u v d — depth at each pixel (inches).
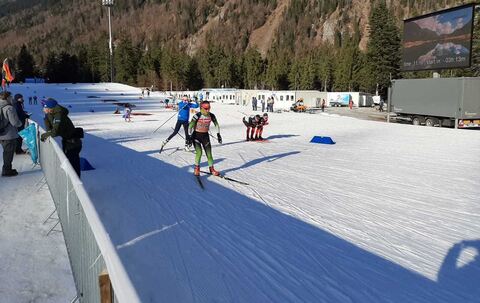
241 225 218.5
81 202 110.3
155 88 4084.6
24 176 319.3
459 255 183.0
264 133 741.9
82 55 4621.1
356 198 278.2
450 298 146.8
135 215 233.6
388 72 2534.5
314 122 1043.9
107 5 3912.4
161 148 489.4
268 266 168.9
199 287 150.3
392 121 1338.6
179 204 257.0
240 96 2226.9
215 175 343.6
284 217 233.5
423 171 380.8
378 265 171.9
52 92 2618.1
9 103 309.4
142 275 158.9
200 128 335.3
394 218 234.4
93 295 96.8
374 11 2620.6
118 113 1283.2
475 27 1782.7
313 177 346.9
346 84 3661.4
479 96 948.0
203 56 4879.4
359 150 522.9
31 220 214.1
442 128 903.1
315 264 171.6
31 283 147.6
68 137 265.3
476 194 292.7
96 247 89.0
